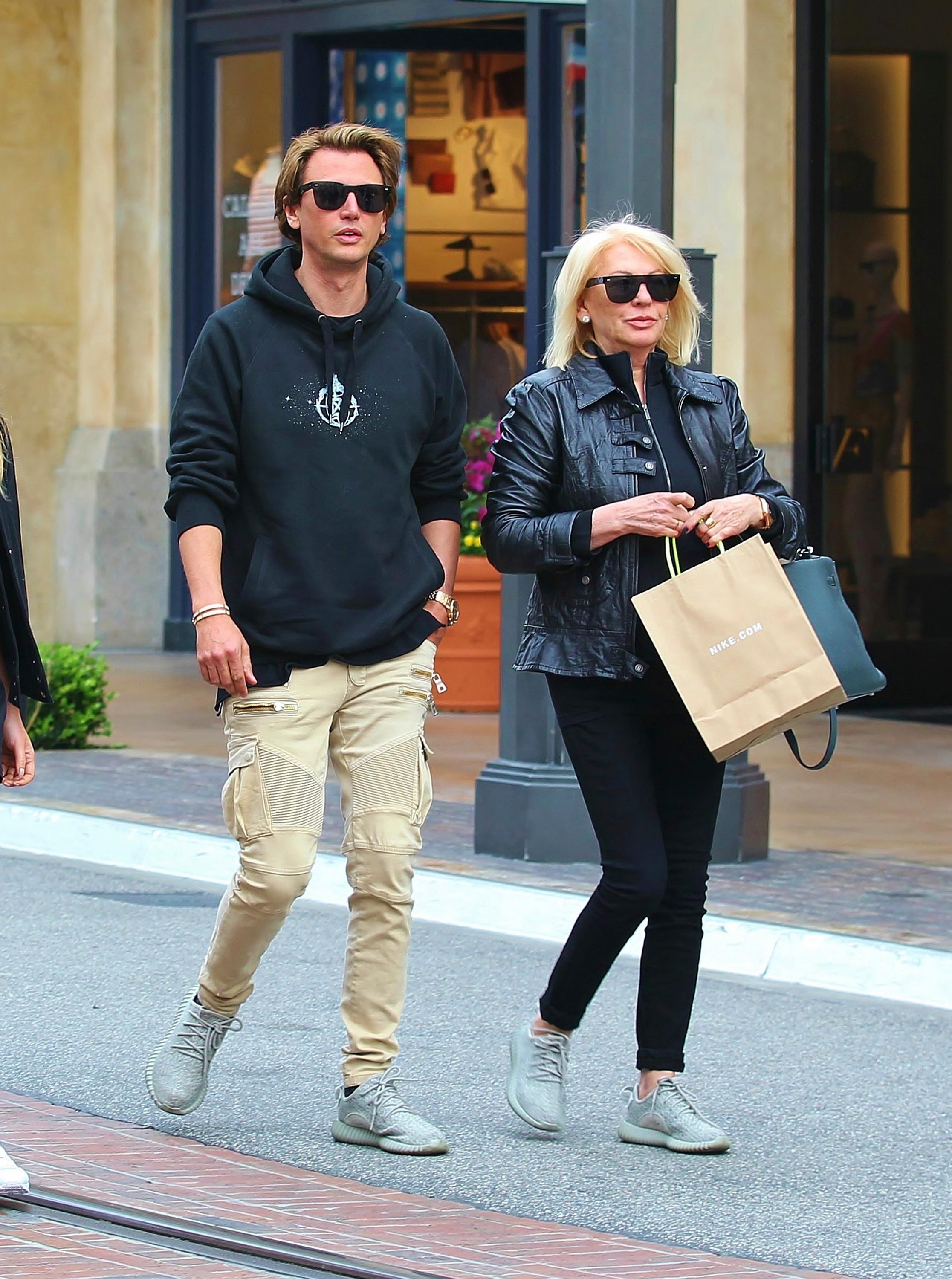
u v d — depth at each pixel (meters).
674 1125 7.93
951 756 18.55
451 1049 9.39
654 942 7.92
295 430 7.50
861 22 20.86
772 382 21.03
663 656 7.34
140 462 26.91
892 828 14.95
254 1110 8.35
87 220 27.16
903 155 21.09
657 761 7.79
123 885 13.31
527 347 15.75
